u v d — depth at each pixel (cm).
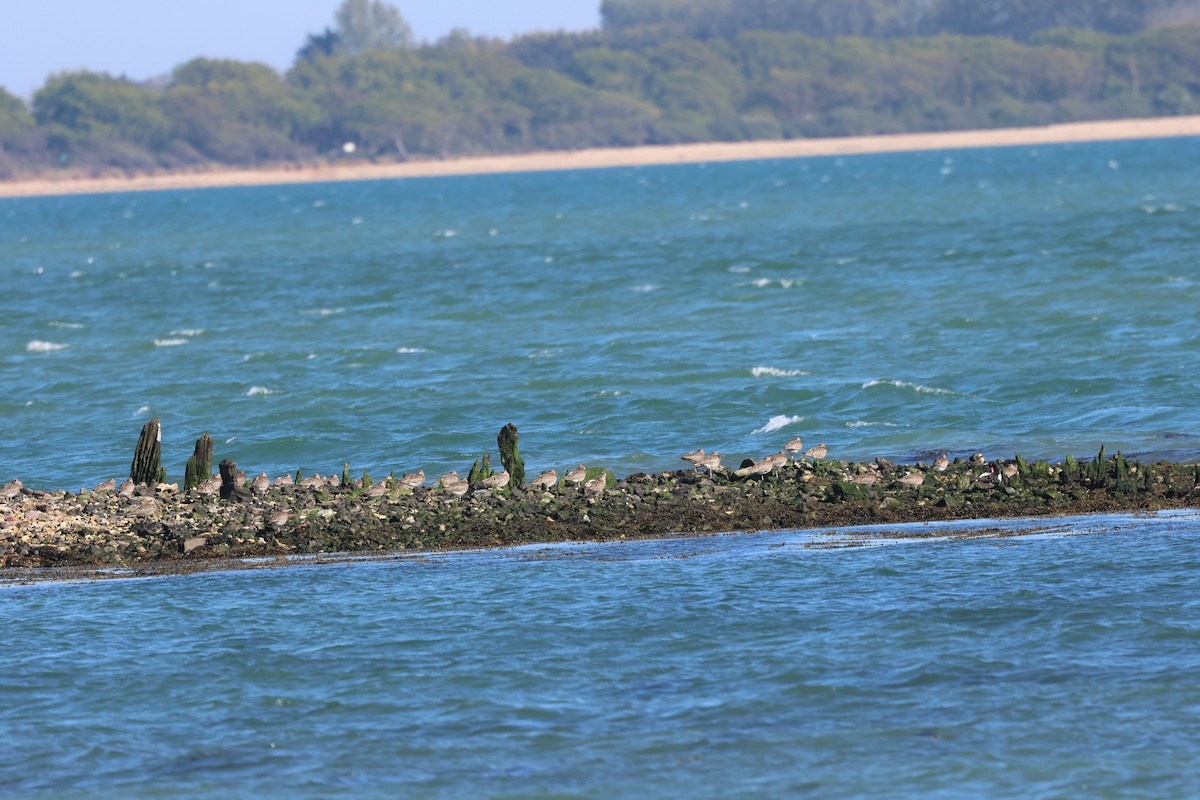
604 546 6919
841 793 4172
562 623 5612
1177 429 9750
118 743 4603
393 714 4788
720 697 4841
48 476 9888
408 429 11044
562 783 4278
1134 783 4162
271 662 5262
